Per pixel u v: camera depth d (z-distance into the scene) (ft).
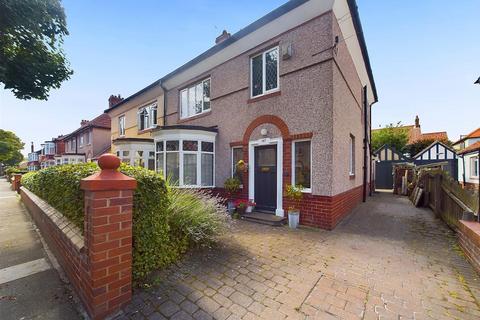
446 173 22.18
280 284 10.03
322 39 19.98
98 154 68.80
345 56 24.38
